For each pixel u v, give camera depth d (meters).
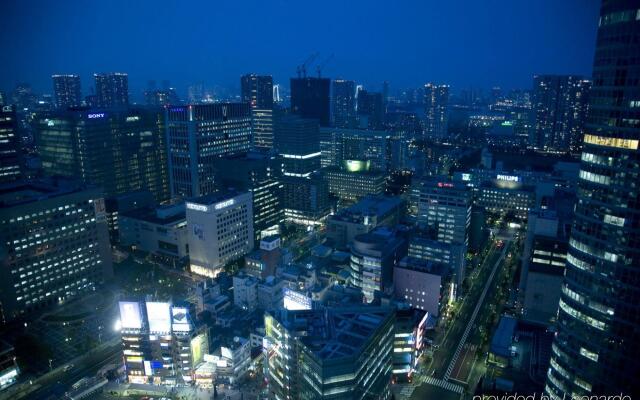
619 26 119.88
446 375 190.50
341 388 135.12
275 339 162.62
